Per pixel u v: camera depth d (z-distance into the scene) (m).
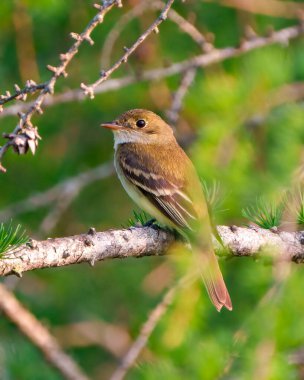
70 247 7.73
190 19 12.37
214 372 9.29
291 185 9.78
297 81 13.41
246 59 12.85
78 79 14.04
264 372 9.05
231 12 14.35
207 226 9.35
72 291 14.08
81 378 11.73
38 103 6.79
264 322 9.33
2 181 14.48
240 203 11.16
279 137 11.79
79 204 14.87
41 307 13.92
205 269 9.14
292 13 13.80
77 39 6.97
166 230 9.30
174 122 11.96
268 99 12.11
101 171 13.28
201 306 10.18
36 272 14.09
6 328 12.85
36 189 14.54
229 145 11.59
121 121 11.54
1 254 7.31
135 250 8.41
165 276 13.73
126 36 14.07
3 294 11.54
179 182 10.34
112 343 14.02
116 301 14.19
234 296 12.01
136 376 10.20
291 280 9.79
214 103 11.95
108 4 7.11
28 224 14.41
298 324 9.49
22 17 13.23
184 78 12.17
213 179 10.68
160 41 14.09
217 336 9.68
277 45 13.33
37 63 14.46
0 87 13.99
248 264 12.04
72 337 14.02
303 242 8.90
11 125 13.94
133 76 12.09
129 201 14.88
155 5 11.98
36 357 11.87
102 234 8.09
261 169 11.98
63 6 13.30
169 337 9.89
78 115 14.54
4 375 11.52
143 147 11.20
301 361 9.47
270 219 9.09
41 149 14.48
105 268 14.21
